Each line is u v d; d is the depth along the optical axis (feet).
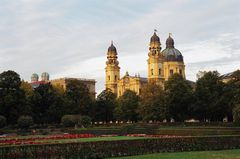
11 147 107.65
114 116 483.51
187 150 144.46
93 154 123.03
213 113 374.02
